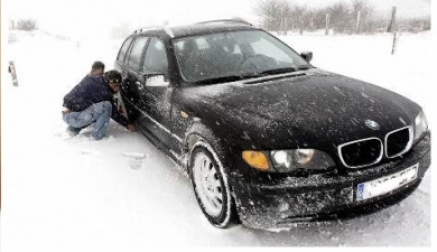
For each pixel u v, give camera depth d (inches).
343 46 430.9
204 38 153.4
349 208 95.7
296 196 92.3
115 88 184.9
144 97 162.1
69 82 366.6
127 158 163.6
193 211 121.3
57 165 161.9
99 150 175.0
